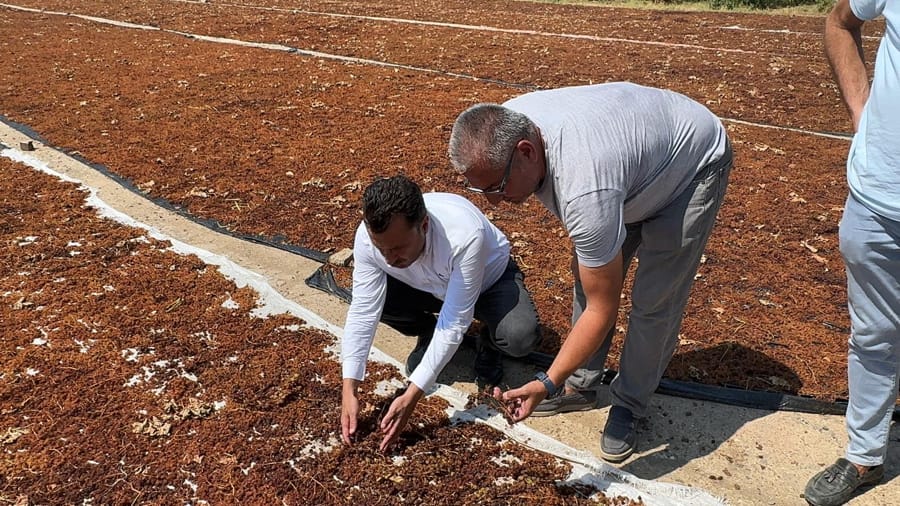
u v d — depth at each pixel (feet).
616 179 7.09
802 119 24.45
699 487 9.26
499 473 9.32
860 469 8.84
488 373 11.12
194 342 11.80
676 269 8.45
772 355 11.75
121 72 29.01
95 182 18.28
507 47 36.70
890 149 7.15
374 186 7.98
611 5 58.90
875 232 7.48
